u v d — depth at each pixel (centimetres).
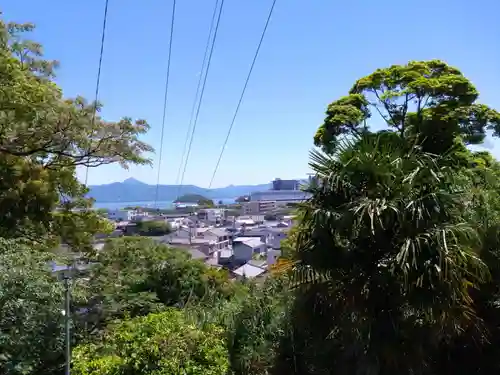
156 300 1262
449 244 460
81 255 1347
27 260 711
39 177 1441
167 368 638
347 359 510
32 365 625
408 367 478
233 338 694
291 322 603
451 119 1509
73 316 769
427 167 510
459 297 471
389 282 470
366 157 518
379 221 471
